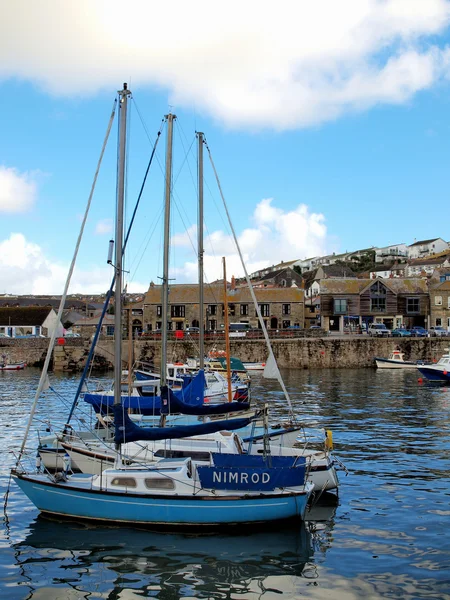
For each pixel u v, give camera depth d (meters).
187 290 82.06
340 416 32.19
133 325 83.25
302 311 81.88
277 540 14.14
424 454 22.78
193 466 15.41
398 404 37.12
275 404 37.12
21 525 15.03
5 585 11.94
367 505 16.66
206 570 12.57
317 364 66.94
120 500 14.82
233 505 14.62
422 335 71.69
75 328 83.69
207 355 62.44
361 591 11.60
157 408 24.19
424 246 158.50
